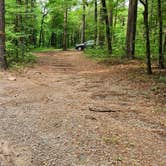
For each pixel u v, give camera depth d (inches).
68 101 418.6
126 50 910.4
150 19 973.2
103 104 403.5
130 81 561.3
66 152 253.1
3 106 390.9
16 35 885.2
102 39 1300.4
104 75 647.1
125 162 236.5
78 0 1640.0
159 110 378.0
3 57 693.3
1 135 291.9
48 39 2459.4
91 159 240.8
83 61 971.9
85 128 307.6
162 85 511.2
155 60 878.4
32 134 293.3
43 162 237.0
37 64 850.8
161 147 266.2
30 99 429.1
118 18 1652.3
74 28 2461.9
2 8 697.6
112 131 300.5
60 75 657.6
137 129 309.0
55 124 319.6
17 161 240.7
